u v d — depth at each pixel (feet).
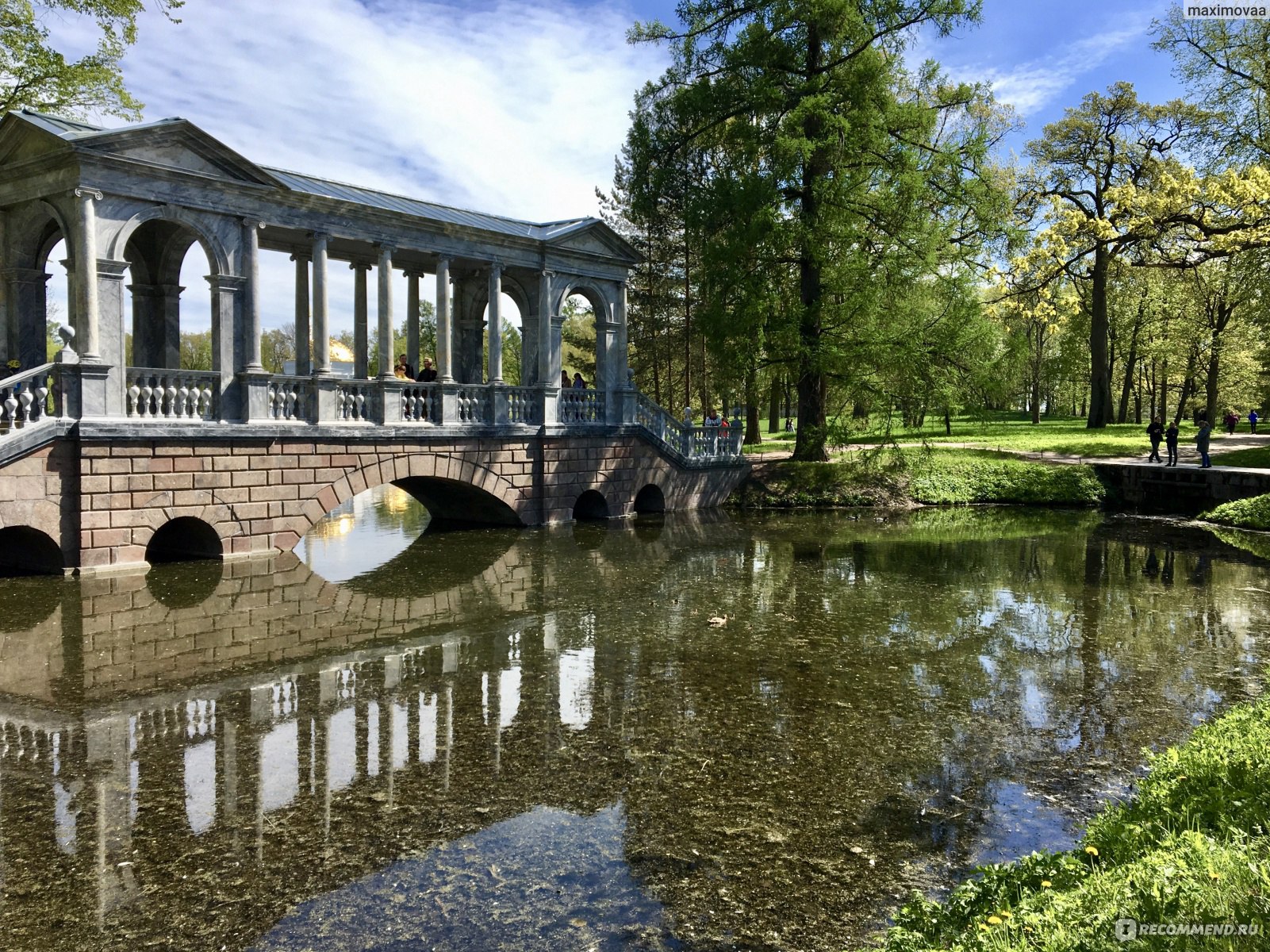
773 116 89.30
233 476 54.19
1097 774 23.13
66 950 15.19
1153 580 51.47
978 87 90.43
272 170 60.03
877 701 29.07
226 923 16.02
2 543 51.21
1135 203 79.20
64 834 19.45
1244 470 85.05
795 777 22.80
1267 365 159.33
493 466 71.05
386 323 63.72
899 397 91.09
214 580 47.96
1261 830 13.23
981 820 20.36
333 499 59.57
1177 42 94.89
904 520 83.35
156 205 51.31
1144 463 97.30
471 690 29.78
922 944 12.24
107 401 48.83
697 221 89.30
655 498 87.40
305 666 32.40
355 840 19.25
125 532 49.37
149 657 33.37
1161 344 155.02
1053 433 133.39
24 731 25.75
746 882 17.54
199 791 21.72
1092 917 10.73
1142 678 31.71
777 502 92.73
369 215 62.28
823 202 85.97
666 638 36.99
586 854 18.67
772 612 41.96
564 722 26.86
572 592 46.50
